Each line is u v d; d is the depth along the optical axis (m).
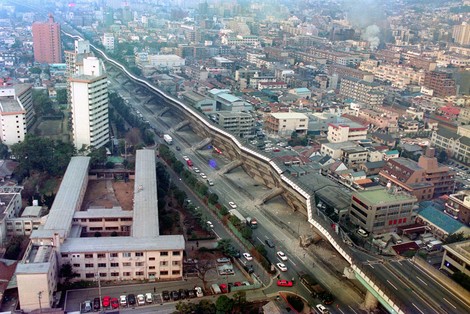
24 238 185.38
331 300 155.50
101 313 145.00
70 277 158.38
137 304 150.50
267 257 180.62
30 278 141.38
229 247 177.75
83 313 144.88
